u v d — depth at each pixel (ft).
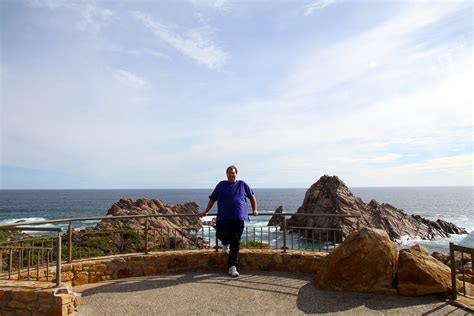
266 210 235.61
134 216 23.43
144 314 15.98
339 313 15.98
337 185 125.70
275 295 18.63
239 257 24.77
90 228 35.63
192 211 145.89
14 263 22.29
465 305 16.44
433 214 230.68
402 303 17.21
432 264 18.99
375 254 19.24
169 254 24.00
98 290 19.80
